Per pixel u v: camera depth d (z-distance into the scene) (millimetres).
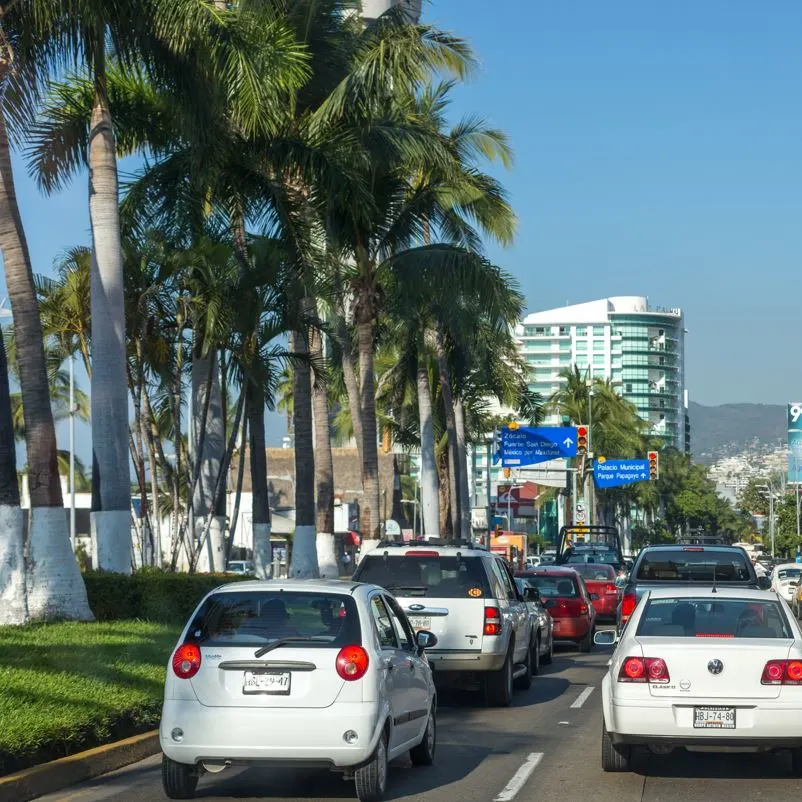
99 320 26391
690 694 13461
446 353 58781
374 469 39906
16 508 23234
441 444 71188
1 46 23984
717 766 15172
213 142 30844
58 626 22250
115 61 30516
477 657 20469
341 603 13070
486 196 44000
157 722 16609
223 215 34469
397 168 38375
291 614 12938
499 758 15805
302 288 32969
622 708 13617
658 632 14492
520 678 24094
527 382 75438
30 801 12641
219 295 31016
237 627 12859
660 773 14641
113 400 26359
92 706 15398
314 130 34969
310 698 12453
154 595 25656
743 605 14734
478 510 91750
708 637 14062
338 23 37094
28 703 14891
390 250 40125
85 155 32000
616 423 123750
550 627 29484
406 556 20984
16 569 23078
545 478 78625
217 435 37156
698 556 24562
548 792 13430
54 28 26281
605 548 53344
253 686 12500
